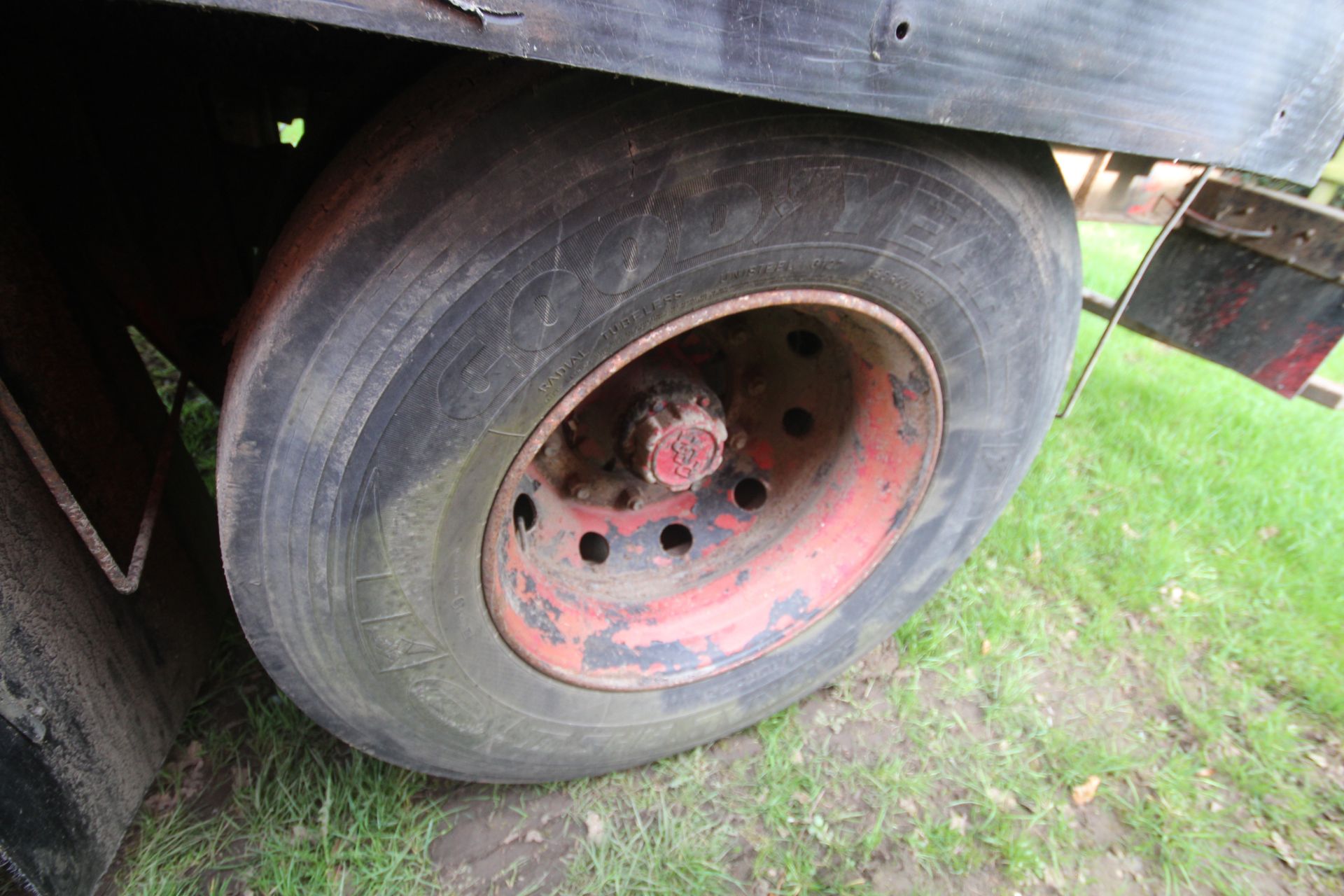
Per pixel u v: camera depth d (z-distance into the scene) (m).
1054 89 1.14
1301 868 2.06
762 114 1.12
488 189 1.06
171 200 1.70
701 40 0.87
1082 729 2.36
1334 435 3.75
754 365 2.02
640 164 1.08
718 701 1.98
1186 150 1.36
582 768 1.94
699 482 2.02
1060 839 2.06
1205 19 1.21
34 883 1.34
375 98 1.38
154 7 1.27
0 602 1.24
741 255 1.25
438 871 1.86
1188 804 2.17
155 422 1.77
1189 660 2.62
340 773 1.98
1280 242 2.52
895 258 1.41
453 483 1.28
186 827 1.88
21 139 1.39
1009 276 1.59
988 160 1.38
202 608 1.92
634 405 1.77
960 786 2.16
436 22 0.76
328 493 1.21
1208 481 3.35
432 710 1.58
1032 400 1.88
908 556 2.02
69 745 1.42
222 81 1.58
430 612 1.42
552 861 1.91
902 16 0.96
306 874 1.82
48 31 1.30
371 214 1.07
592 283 1.17
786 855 1.94
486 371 1.18
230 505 1.22
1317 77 1.43
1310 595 2.85
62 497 1.23
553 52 0.81
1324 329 2.54
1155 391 3.97
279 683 1.44
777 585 2.00
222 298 1.89
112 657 1.55
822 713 2.31
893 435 1.83
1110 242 5.76
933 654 2.52
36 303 1.39
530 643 1.64
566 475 1.92
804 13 0.90
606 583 1.94
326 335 1.11
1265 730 2.37
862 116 1.18
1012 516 3.07
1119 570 2.88
